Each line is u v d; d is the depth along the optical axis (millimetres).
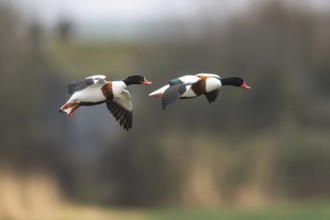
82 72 50562
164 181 39750
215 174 39969
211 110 41250
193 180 39781
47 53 44531
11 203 37344
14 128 39031
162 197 39781
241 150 40812
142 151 39844
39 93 40500
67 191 40406
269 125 42094
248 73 42188
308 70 44500
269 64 42469
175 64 40500
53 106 42312
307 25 44781
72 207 38875
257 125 42062
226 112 41656
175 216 35969
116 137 40625
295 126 42344
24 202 38062
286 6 44344
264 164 40312
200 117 41094
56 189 39875
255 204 39094
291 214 34938
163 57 40438
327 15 45188
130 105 12242
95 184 40875
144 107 39938
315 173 39969
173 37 41188
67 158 41031
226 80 13484
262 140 41344
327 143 40656
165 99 11391
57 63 46344
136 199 39969
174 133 40594
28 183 39000
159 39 41250
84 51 56250
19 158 39312
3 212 36625
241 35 42344
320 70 44375
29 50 40000
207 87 12078
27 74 39562
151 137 39906
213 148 40656
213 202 39406
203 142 40812
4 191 37656
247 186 39875
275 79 42562
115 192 40250
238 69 42125
